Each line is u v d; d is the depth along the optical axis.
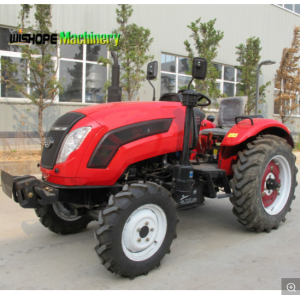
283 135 4.02
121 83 8.46
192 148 3.28
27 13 7.14
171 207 2.68
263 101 12.05
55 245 3.23
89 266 2.75
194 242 3.29
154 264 2.60
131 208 2.43
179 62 10.82
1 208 4.42
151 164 3.10
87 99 9.08
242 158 3.40
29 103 7.58
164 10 10.14
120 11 8.65
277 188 3.65
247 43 11.32
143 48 8.61
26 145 7.62
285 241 3.32
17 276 2.55
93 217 2.88
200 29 9.78
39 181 2.64
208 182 3.22
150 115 2.88
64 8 8.36
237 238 3.41
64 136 2.63
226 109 4.73
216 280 2.48
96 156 2.58
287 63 12.17
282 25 13.77
